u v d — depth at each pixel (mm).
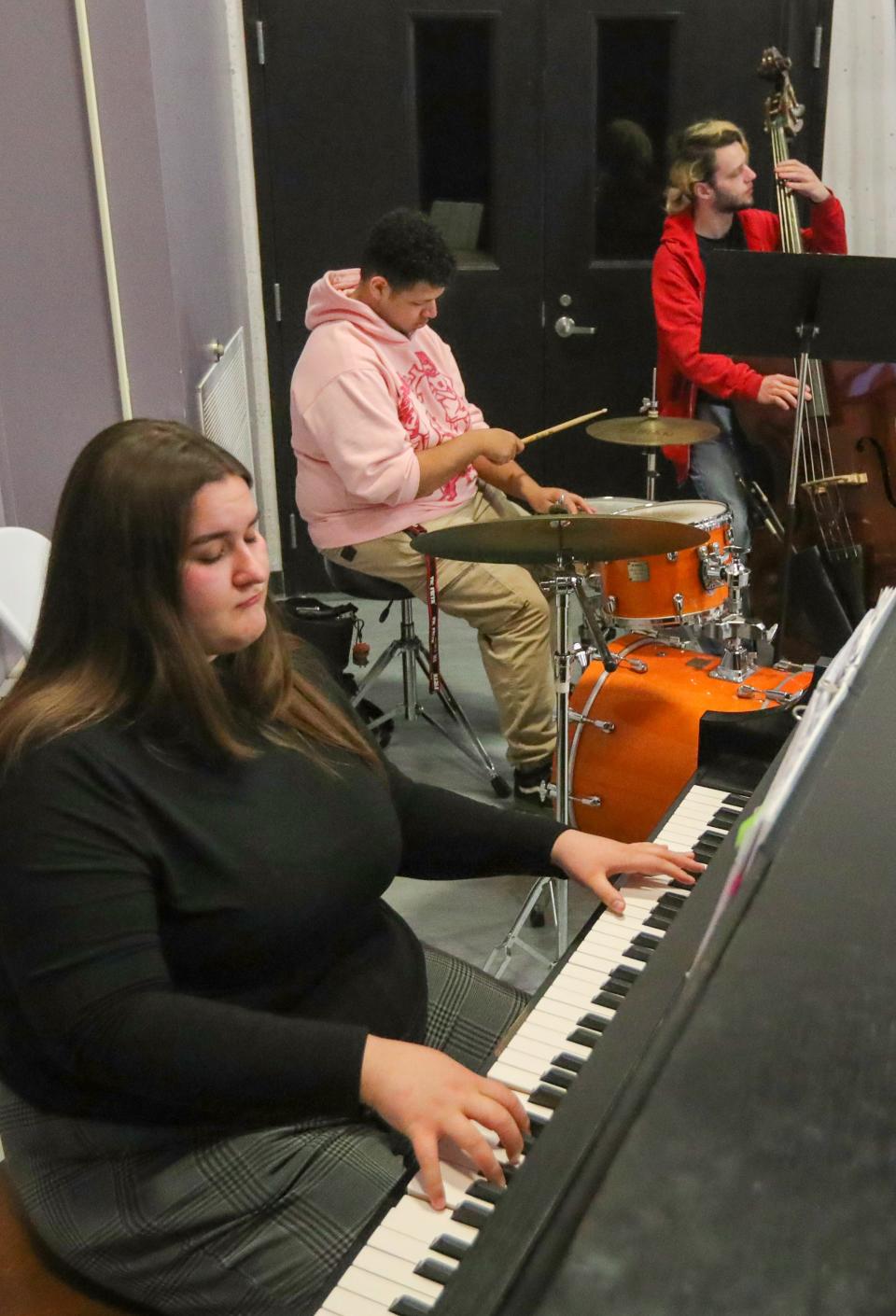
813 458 3389
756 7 4207
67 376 2947
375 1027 1356
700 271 3701
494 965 2330
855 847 1147
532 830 1521
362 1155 1221
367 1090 1109
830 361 3225
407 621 3320
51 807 1142
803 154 4391
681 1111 798
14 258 2848
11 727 1184
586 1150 877
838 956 973
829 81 4285
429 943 2488
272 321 4344
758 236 3799
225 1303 1155
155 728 1228
